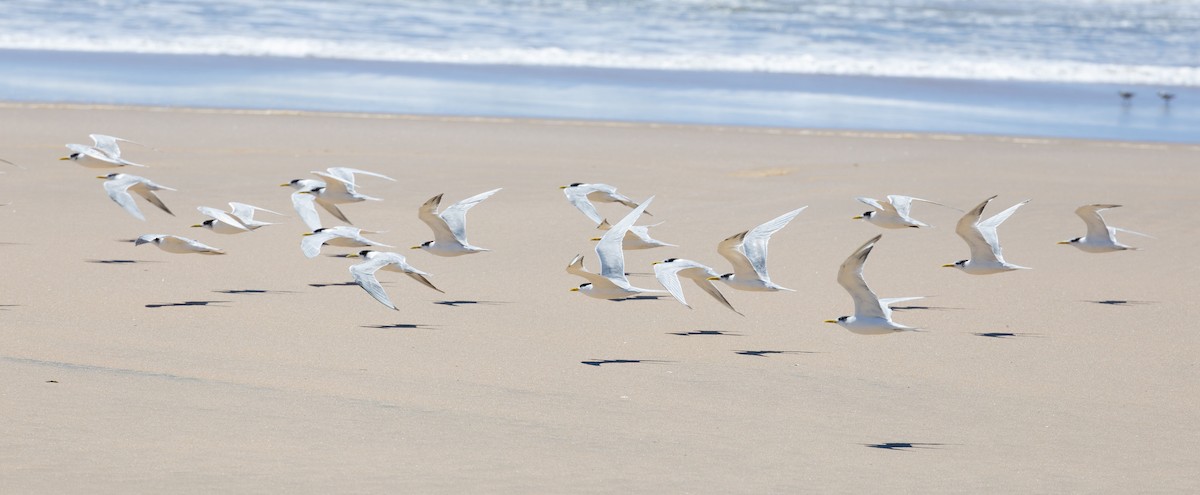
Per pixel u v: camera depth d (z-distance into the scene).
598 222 15.13
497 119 26.56
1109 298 16.09
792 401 12.29
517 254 17.33
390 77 32.12
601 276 10.95
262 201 19.61
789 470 10.59
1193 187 22.55
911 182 22.23
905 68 36.91
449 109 28.28
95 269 15.80
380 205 19.61
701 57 37.12
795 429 11.56
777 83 33.78
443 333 14.01
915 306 15.57
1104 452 11.25
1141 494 10.36
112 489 9.58
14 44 33.91
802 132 26.61
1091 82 36.44
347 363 12.89
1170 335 14.70
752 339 14.16
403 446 10.77
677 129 26.36
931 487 10.34
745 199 20.66
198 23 38.72
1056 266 17.48
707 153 24.11
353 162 22.22
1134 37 45.38
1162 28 47.97
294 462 10.30
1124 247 15.23
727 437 11.30
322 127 25.06
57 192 19.41
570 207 19.94
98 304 14.44
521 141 24.50
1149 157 25.20
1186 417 12.15
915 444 11.30
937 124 28.88
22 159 21.31
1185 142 27.52
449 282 16.00
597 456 10.74
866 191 21.42
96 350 12.88
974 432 11.63
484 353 13.40
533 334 14.10
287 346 13.34
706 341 14.05
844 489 10.23
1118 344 14.33
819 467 10.68
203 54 34.09
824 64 36.97
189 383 12.06
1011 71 37.22
